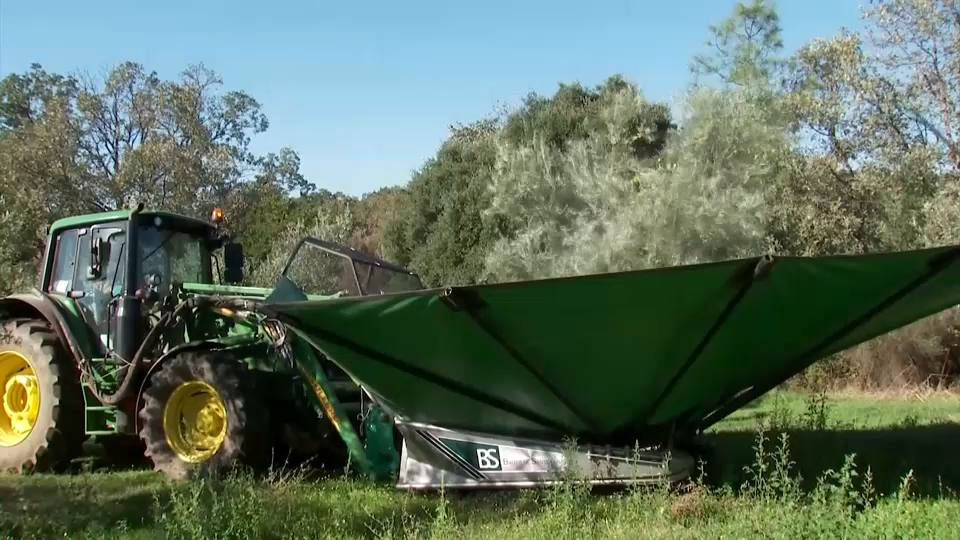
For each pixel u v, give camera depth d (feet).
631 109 60.75
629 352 17.65
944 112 51.39
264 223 83.35
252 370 23.16
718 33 62.23
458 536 15.74
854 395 47.37
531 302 16.06
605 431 20.12
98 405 25.82
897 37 52.34
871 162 54.29
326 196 118.73
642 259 51.88
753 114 54.19
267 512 17.28
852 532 14.43
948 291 18.30
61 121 83.15
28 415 26.96
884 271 16.29
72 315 26.25
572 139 64.39
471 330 16.97
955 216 46.14
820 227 54.60
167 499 19.72
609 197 54.75
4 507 19.22
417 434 20.16
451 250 70.49
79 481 22.89
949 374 49.26
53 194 80.94
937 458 23.08
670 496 17.58
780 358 19.31
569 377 18.33
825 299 17.04
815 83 57.41
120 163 83.30
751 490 18.02
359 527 16.96
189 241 27.99
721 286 15.92
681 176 51.98
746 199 50.90
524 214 58.39
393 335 17.31
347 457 23.76
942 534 14.88
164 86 88.17
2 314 28.50
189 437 23.31
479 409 19.52
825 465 21.94
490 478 19.45
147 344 24.61
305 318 17.11
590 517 16.35
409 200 80.38
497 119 86.99
